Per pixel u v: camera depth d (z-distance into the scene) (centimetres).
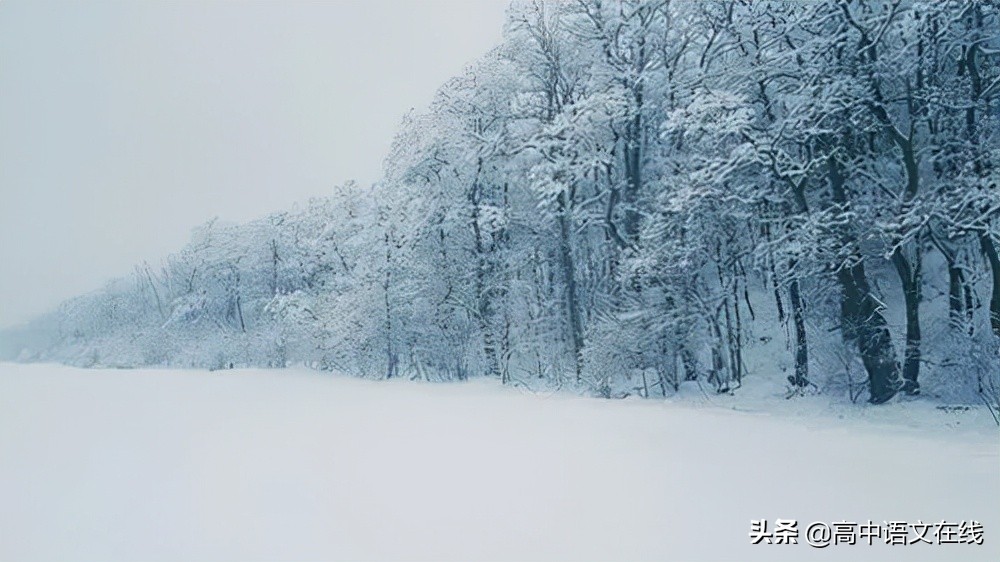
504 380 2444
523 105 2705
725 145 1777
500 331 2598
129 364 4838
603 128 2319
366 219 3712
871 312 1576
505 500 740
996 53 1554
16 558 582
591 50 2534
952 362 1451
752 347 2031
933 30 1498
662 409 1600
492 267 2833
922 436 1145
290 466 960
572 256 2481
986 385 1380
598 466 916
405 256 2856
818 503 715
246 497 778
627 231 2331
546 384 2278
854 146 1762
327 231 3784
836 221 1540
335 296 3316
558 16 2547
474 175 2858
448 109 2859
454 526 646
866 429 1234
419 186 2958
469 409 1683
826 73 1639
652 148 2384
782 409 1554
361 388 2472
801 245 1551
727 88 1938
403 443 1144
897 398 1499
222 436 1288
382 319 2889
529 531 629
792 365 1884
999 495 739
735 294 1961
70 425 1526
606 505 715
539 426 1324
